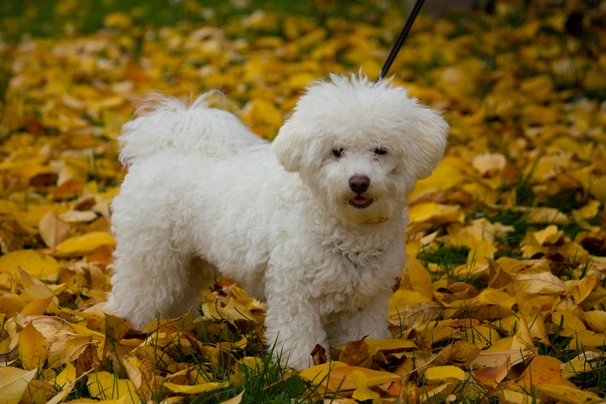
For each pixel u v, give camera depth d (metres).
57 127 6.84
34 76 8.65
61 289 4.04
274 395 2.93
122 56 9.91
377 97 3.12
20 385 2.85
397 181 3.13
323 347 3.13
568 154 5.62
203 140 3.67
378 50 9.06
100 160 5.96
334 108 3.07
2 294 3.95
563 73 7.80
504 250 4.55
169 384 2.88
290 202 3.21
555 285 3.78
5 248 4.62
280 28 10.51
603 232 4.55
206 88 7.73
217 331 3.64
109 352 3.18
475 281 4.14
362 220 3.07
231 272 3.42
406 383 2.89
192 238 3.54
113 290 3.79
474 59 8.56
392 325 3.61
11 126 6.85
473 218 5.02
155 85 8.16
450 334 3.39
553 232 4.42
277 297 3.19
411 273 3.83
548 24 9.02
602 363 3.15
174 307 3.83
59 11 13.03
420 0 3.89
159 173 3.55
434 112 3.32
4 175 5.57
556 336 3.39
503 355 3.14
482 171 5.57
